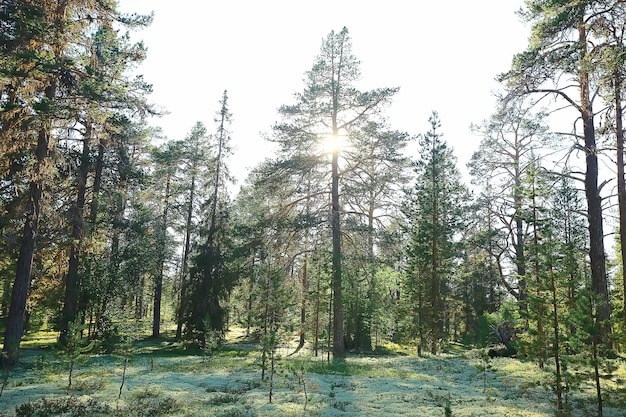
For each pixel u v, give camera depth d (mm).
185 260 37219
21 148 16797
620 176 17328
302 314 29047
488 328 32156
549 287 10977
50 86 17516
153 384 14617
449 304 35875
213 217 31547
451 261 31266
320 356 25562
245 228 25141
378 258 25172
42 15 15727
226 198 33156
